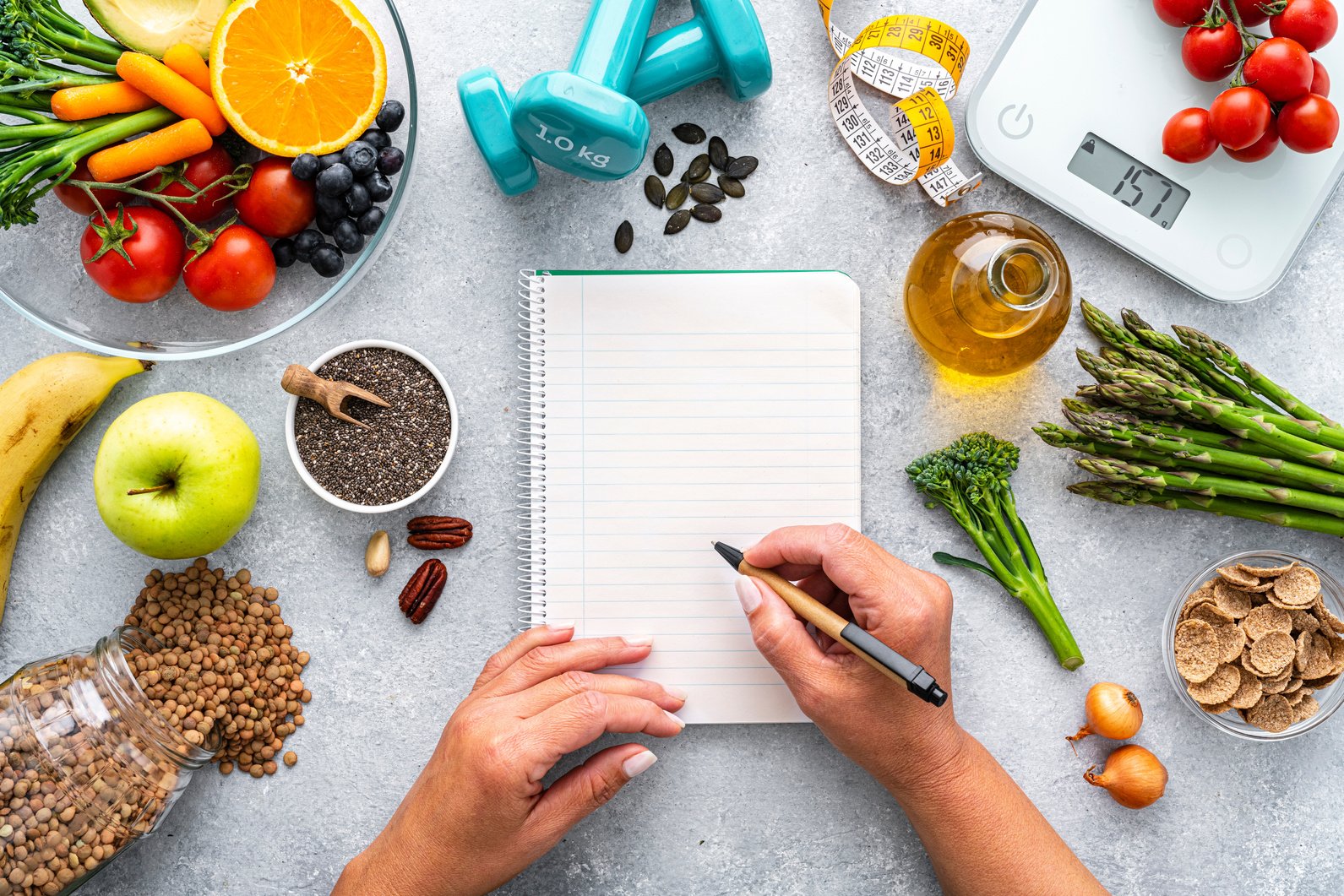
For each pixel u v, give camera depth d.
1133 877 1.18
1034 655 1.18
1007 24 1.18
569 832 1.17
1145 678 1.18
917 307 1.07
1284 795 1.18
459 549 1.17
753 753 1.18
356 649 1.17
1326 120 1.04
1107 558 1.18
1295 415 1.09
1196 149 1.07
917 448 1.18
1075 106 1.12
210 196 1.06
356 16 1.01
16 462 1.09
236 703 1.13
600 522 1.15
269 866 1.17
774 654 1.02
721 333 1.14
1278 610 1.10
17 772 1.02
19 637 1.17
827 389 1.15
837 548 1.01
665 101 1.17
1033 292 0.98
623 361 1.14
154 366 1.17
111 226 1.00
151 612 1.14
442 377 1.12
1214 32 1.04
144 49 0.99
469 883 1.02
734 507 1.15
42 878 1.03
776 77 1.17
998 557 1.14
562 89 0.94
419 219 1.17
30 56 0.96
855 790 1.18
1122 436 1.09
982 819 1.03
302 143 1.03
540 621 1.15
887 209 1.18
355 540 1.17
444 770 1.02
